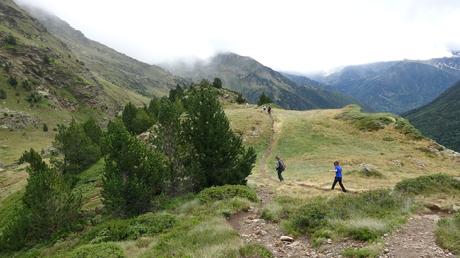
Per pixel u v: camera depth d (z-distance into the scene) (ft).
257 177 124.67
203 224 57.88
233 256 41.78
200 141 99.30
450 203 64.85
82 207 133.69
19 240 107.45
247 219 63.21
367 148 165.99
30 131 585.22
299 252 44.73
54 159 228.02
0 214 193.57
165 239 53.88
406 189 77.51
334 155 156.04
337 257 41.06
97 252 49.26
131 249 52.60
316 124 210.79
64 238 91.20
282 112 258.16
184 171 98.84
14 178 283.59
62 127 222.48
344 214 56.13
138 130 245.65
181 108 228.02
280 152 171.63
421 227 49.88
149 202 88.48
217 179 97.25
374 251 39.81
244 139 191.42
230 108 302.86
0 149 481.46
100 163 218.79
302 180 112.37
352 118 211.00
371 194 67.36
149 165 91.56
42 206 107.96
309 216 55.98
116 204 84.53
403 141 170.81
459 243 41.27
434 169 132.98
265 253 43.24
